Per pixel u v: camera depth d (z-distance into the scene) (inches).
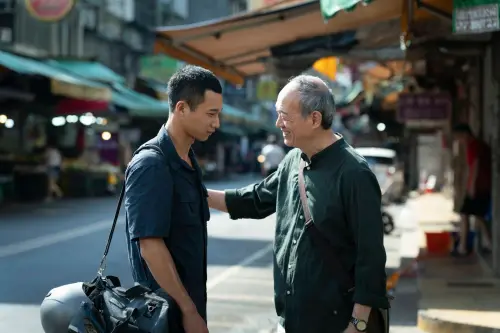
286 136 137.3
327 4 280.2
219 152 1978.3
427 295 323.3
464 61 496.4
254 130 1958.7
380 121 1055.0
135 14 1658.5
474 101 489.1
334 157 134.2
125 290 128.6
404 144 1312.7
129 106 1016.2
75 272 403.9
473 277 374.0
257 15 388.5
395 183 968.9
